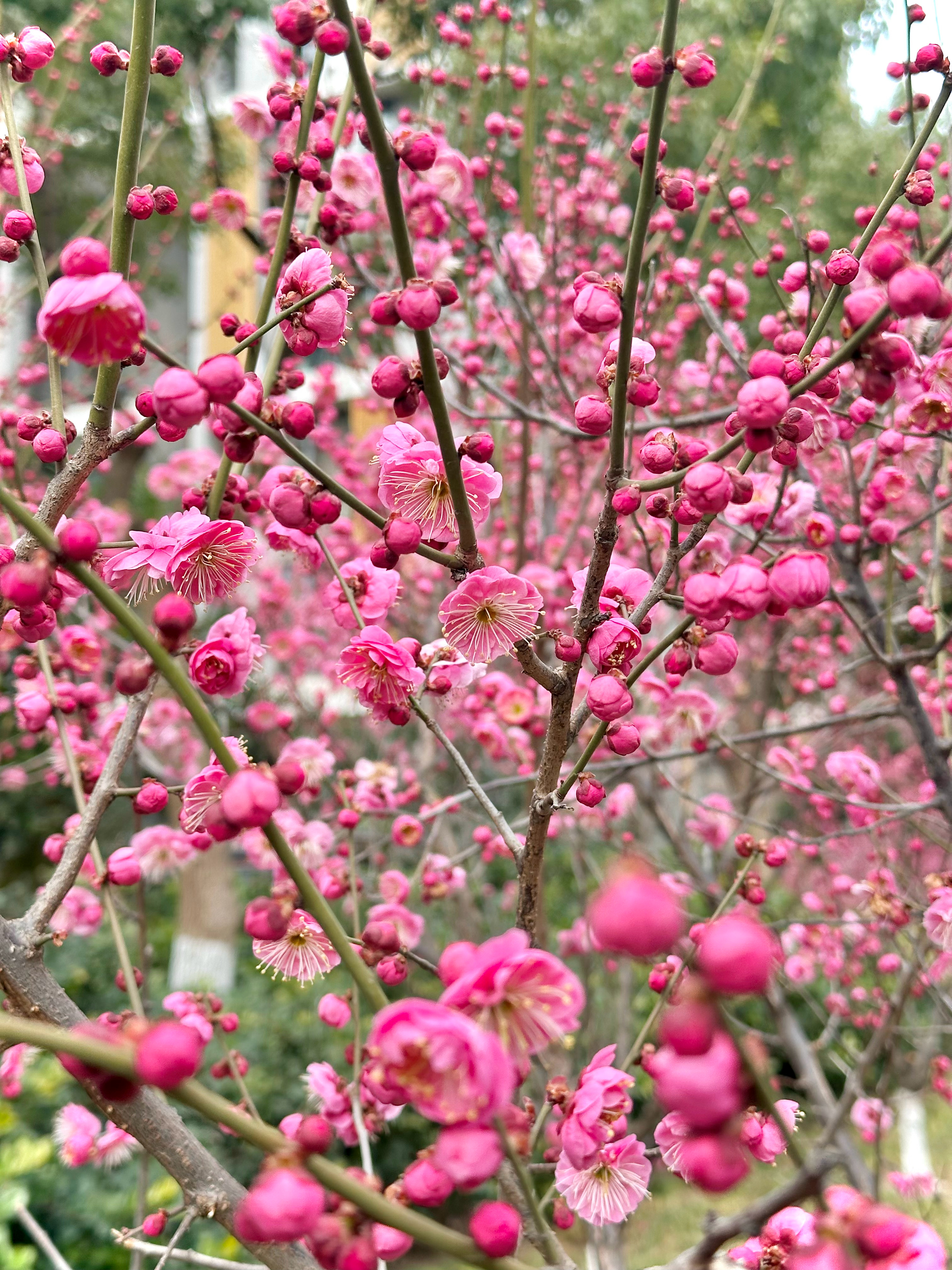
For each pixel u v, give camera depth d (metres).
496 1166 0.82
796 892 5.92
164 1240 4.48
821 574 1.24
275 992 7.42
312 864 2.91
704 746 3.30
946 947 2.56
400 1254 1.03
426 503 1.61
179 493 6.17
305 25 1.16
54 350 1.17
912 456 2.94
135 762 3.83
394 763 5.76
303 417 1.48
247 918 1.09
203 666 1.60
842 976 4.64
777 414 1.26
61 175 8.80
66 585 1.68
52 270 4.78
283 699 6.20
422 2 4.43
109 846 7.23
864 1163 2.90
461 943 0.94
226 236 8.80
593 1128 1.34
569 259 4.90
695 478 1.33
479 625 1.54
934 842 4.41
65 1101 5.27
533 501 5.46
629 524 4.54
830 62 7.78
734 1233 0.79
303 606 6.86
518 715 3.58
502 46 4.13
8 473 3.15
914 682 4.13
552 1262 1.06
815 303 2.90
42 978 1.52
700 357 5.28
